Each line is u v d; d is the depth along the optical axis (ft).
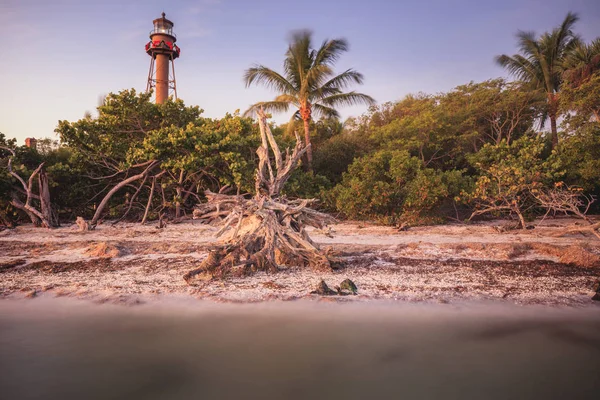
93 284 26.08
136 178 64.28
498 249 36.73
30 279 27.27
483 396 13.80
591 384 14.38
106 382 14.71
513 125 98.99
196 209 37.35
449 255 35.86
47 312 21.18
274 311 21.50
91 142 67.62
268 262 29.86
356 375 15.15
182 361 16.24
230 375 15.10
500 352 16.90
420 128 90.89
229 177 66.80
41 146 99.76
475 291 24.67
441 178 64.49
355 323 19.88
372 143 97.45
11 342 17.70
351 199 63.67
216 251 28.43
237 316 20.77
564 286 25.64
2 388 14.26
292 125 85.71
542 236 47.55
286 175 40.55
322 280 24.90
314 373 15.43
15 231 54.34
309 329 19.22
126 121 69.00
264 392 14.10
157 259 34.40
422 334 18.65
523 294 24.04
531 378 14.96
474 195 57.31
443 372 15.51
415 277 28.14
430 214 66.08
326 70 77.36
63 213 76.13
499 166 56.18
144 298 23.41
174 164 61.41
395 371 15.44
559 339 18.07
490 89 99.14
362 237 48.32
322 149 94.53
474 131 95.04
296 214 35.29
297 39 80.53
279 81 81.92
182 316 20.75
